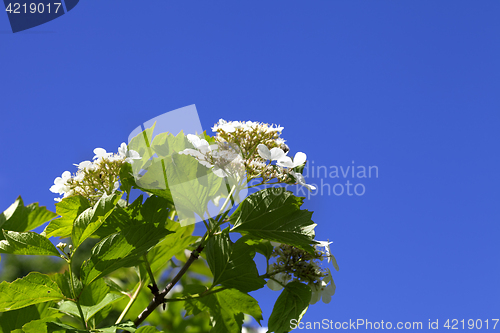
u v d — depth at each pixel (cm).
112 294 64
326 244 66
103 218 59
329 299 66
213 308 66
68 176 64
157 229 60
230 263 62
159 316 72
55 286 58
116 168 63
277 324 62
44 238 58
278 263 66
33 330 59
